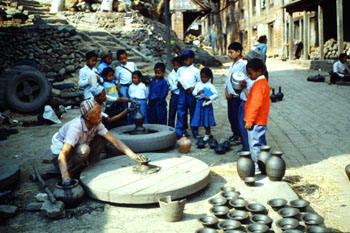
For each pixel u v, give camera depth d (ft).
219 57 105.09
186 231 11.44
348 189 14.56
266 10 93.86
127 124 23.27
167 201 12.57
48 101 34.60
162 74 23.77
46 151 21.20
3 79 32.73
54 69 40.55
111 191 13.19
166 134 19.92
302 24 76.43
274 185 14.42
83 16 59.26
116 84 23.16
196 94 22.22
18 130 26.99
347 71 44.83
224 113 31.89
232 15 123.44
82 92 36.55
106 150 19.52
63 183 13.24
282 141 22.25
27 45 41.65
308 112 30.58
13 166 16.12
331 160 18.17
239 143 21.70
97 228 11.85
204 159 19.02
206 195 14.30
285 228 10.68
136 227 11.84
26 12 51.34
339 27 53.52
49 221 12.47
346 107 31.42
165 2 51.75
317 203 13.46
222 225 11.13
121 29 58.29
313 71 59.82
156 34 61.93
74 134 14.43
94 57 21.54
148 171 14.92
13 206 13.17
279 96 36.88
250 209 11.94
